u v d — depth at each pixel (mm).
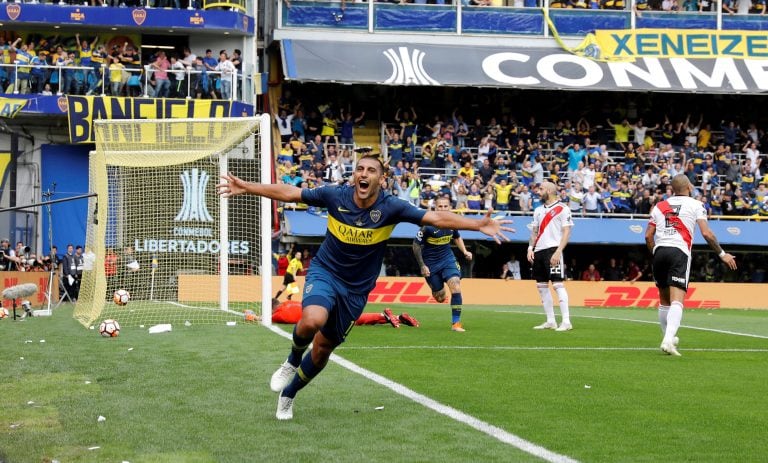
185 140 15625
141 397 7637
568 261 30141
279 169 29109
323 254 6770
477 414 7008
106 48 30172
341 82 29875
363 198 6559
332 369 9281
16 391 7914
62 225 29172
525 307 24469
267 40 32719
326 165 29641
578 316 19562
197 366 9461
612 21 32938
